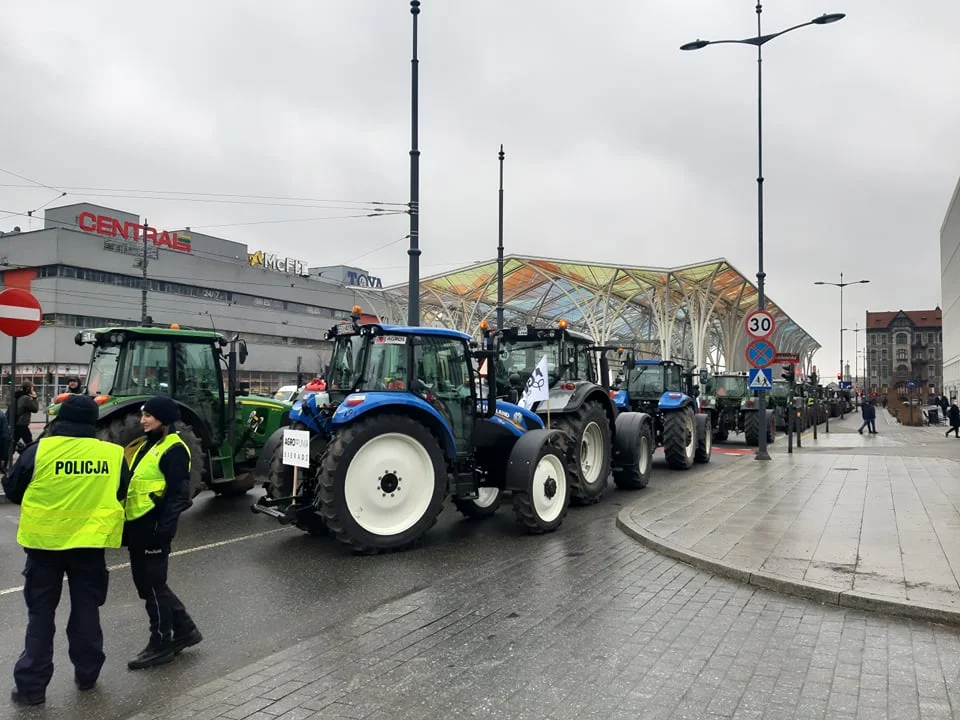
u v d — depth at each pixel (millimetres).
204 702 3879
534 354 11602
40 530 3996
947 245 63125
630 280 42719
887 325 122562
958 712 3619
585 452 10938
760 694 3850
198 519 9695
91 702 3992
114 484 4180
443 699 3852
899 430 33812
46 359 44000
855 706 3693
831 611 5285
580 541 7992
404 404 7695
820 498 9844
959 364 55531
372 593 6059
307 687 4043
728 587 5961
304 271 69312
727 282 43188
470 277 42281
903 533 7441
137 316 49594
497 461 9047
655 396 18516
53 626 4066
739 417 24250
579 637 4777
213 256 59219
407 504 7746
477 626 5039
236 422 11000
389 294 46406
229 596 6004
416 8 14188
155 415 4547
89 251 46812
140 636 5074
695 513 8891
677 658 4379
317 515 8305
